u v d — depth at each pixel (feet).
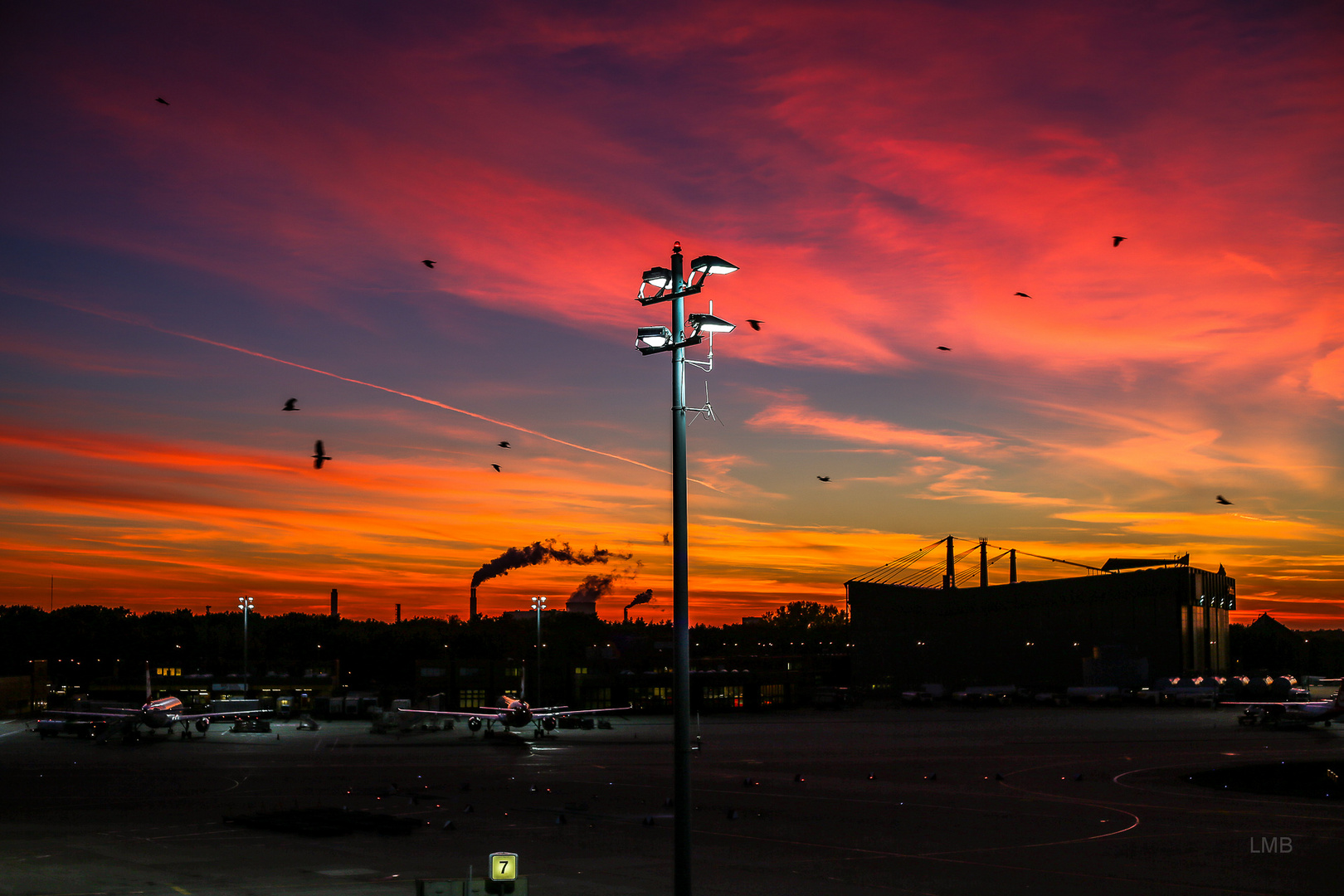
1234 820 138.51
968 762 234.79
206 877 94.53
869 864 104.68
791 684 577.02
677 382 69.72
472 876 95.09
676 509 68.28
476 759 242.78
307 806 151.94
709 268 70.49
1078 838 122.62
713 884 94.48
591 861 105.29
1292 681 442.09
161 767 220.84
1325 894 91.50
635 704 517.14
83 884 90.99
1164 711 513.86
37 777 197.67
